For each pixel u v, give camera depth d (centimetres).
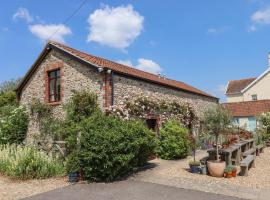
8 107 1747
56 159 1041
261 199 696
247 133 1498
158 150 1354
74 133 973
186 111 1717
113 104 1267
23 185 852
